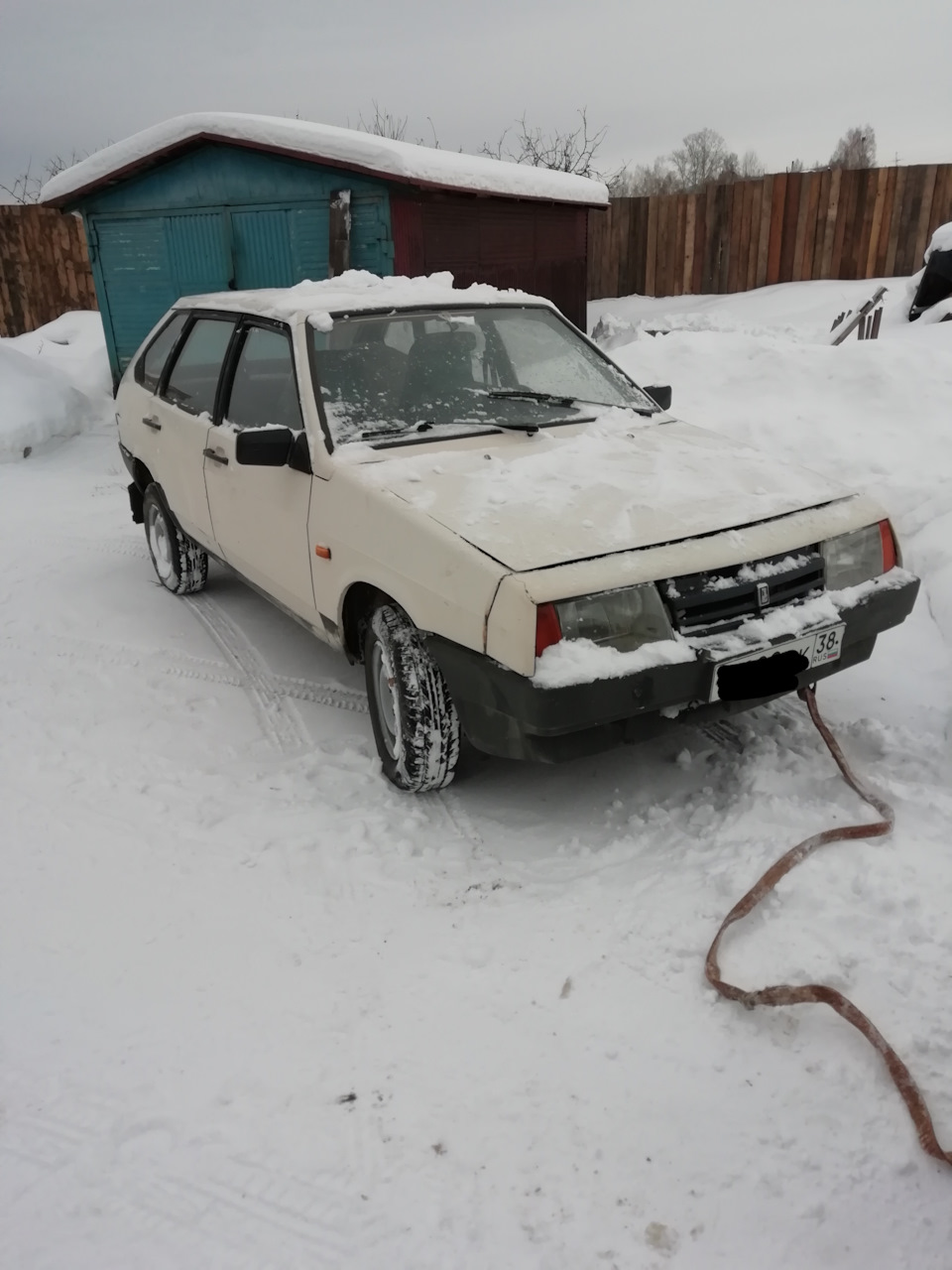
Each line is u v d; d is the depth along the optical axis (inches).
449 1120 81.2
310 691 164.2
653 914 104.0
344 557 128.6
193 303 193.2
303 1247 71.7
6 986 99.0
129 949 103.8
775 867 104.3
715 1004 91.2
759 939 98.2
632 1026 89.7
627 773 132.3
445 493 119.9
